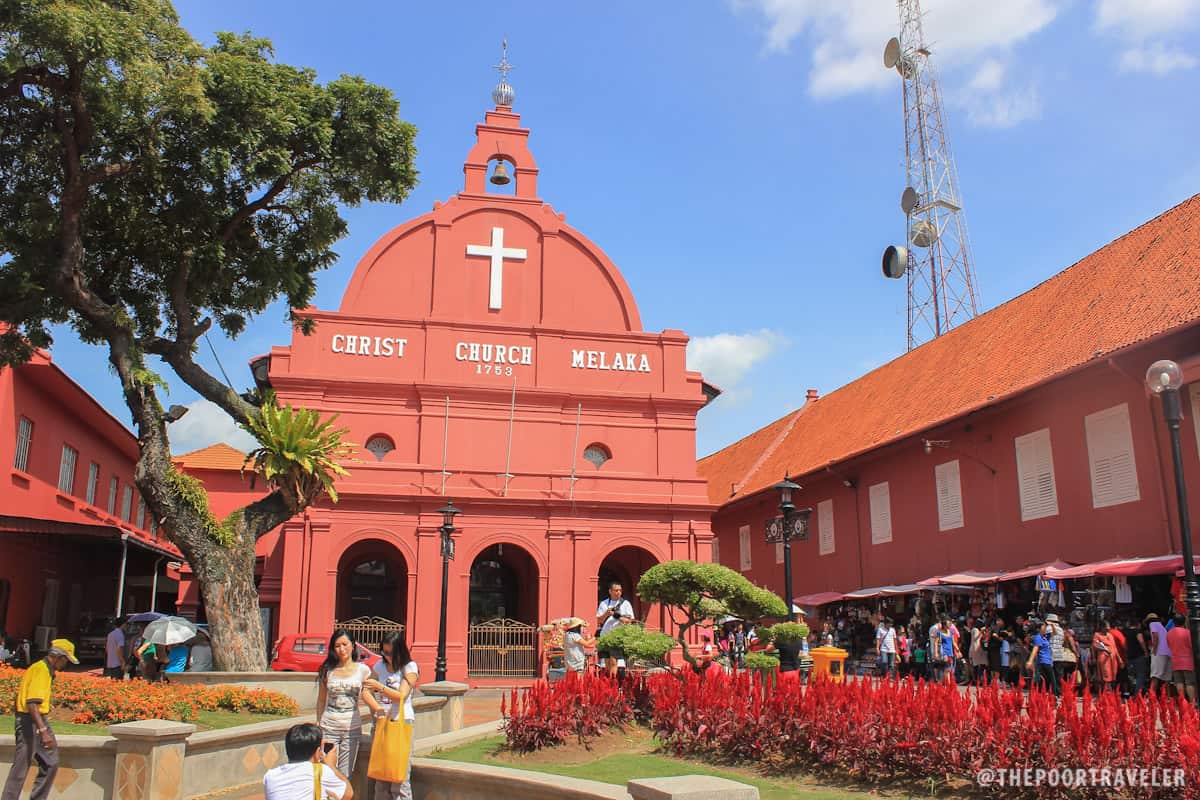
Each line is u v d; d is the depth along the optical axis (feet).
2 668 40.88
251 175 56.39
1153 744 24.27
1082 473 65.62
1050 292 85.56
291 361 88.12
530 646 84.38
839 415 113.60
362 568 91.25
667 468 92.68
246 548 57.21
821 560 102.37
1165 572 54.29
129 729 29.58
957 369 90.79
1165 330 54.65
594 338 94.43
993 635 63.72
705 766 29.71
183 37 53.01
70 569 90.89
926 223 119.34
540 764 30.45
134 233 60.29
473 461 88.99
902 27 125.90
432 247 94.79
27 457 80.94
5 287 53.62
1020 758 24.67
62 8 46.19
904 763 26.55
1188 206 73.20
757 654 38.24
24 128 55.06
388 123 60.23
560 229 97.55
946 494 81.30
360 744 30.45
